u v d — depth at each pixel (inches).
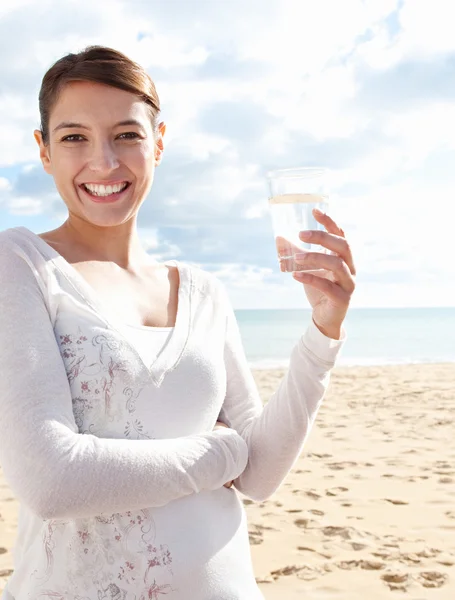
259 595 61.6
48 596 55.1
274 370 761.6
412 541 172.1
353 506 201.3
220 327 67.7
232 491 63.8
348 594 141.3
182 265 70.1
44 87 62.2
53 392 53.4
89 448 51.9
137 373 58.3
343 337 64.2
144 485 52.7
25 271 57.4
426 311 4338.1
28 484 50.8
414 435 316.5
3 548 168.4
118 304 62.0
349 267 60.4
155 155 67.2
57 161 62.3
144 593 54.8
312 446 289.9
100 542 55.0
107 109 60.7
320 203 60.1
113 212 62.5
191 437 58.2
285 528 181.8
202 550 57.2
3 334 54.5
